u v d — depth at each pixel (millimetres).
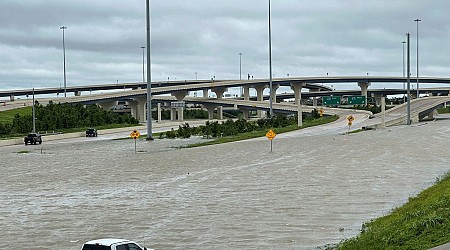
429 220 24938
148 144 111688
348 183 50781
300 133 125688
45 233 34281
